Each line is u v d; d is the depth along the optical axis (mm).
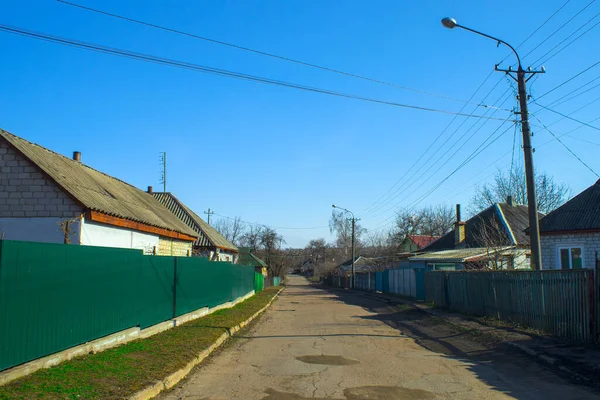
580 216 22859
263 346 12469
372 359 10539
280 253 87250
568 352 9938
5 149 14672
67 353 8133
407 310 22953
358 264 74062
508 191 50312
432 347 12320
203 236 31062
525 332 12828
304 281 107625
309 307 27016
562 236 23062
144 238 19422
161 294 13242
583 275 11047
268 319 19922
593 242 22156
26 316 7180
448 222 75875
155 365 8633
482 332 13484
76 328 8578
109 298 9914
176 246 24125
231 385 8102
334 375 8867
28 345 7207
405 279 32000
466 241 38125
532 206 14281
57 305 7977
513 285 14578
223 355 11047
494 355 10781
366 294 40812
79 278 8688
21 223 14406
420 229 76188
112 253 10062
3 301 6695
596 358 9266
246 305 24781
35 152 16016
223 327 14500
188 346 10844
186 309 15734
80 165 19938
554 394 7371
